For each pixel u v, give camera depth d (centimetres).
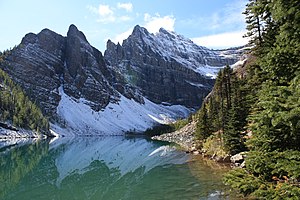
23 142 12800
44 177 4162
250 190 1009
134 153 7219
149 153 6962
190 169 3950
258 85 1967
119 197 2848
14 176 4244
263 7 1006
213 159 4719
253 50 1964
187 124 15588
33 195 3105
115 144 11588
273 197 888
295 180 887
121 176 4088
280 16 884
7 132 15162
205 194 2530
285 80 1022
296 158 923
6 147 9800
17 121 16175
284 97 873
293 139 1002
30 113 17662
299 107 788
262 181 998
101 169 4841
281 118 836
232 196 2361
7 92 17525
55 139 15912
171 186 3023
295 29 885
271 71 1048
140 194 2852
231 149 4344
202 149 5891
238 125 4300
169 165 4581
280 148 1030
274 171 965
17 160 6097
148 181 3459
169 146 8825
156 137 16238
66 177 4159
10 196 3066
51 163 5653
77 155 7094
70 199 2925
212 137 6075
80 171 4678
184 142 9719
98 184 3612
